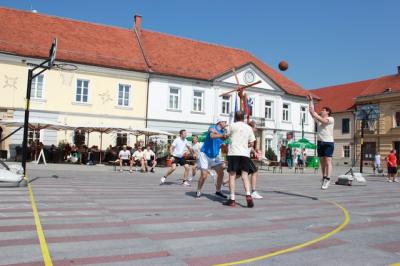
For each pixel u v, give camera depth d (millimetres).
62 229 5441
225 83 36344
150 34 38000
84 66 30297
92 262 3986
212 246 4762
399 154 43250
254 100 38062
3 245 4531
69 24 33656
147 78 32938
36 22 31891
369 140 46625
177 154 13250
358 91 52219
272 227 6000
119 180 14602
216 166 9375
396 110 43781
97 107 30797
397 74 47281
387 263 4148
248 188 8039
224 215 6969
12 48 27828
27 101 11562
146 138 31047
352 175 16391
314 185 14680
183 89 34500
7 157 27703
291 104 41062
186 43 39438
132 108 32188
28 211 6750
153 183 13766
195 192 10781
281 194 10844
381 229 6016
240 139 8078
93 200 8422
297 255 4418
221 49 41594
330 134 11484
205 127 35344
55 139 29375
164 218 6508
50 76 29234
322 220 6676
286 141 40219
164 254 4355
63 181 12797
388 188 14477
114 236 5133
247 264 4035
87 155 26891
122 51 33656
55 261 3982
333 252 4574
